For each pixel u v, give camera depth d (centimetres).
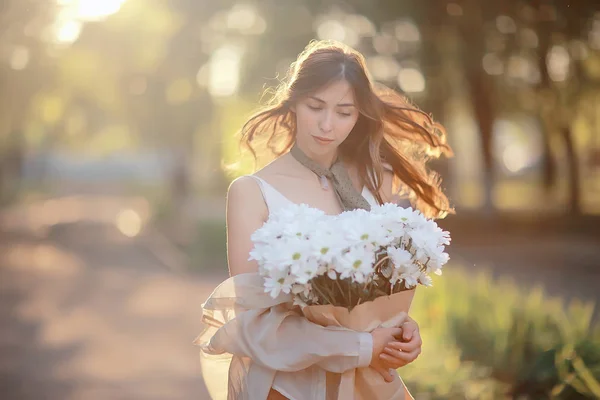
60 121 4212
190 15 2566
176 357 955
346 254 251
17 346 1021
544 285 1554
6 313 1306
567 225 2681
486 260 1969
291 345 265
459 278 893
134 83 2942
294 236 253
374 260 258
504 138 5503
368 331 267
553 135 3131
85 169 7806
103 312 1326
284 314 269
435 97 2464
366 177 311
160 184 7100
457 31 2239
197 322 1220
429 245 264
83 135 4416
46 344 1037
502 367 591
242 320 269
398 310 273
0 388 796
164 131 3181
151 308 1373
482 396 534
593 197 4012
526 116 3303
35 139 5859
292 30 2395
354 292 257
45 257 2381
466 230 2556
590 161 4250
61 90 3381
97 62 2959
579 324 630
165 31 2738
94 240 3017
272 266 249
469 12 2147
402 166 325
